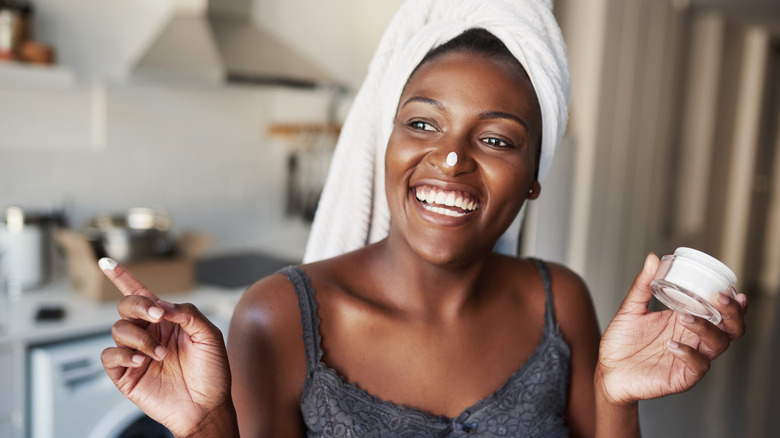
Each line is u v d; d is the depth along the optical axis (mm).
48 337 1927
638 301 744
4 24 2232
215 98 3057
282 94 3305
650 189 4324
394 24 865
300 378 785
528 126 773
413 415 775
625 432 777
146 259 2320
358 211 950
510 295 898
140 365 597
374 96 900
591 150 3510
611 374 757
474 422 808
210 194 3102
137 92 2795
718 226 5977
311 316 788
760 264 6621
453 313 827
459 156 737
